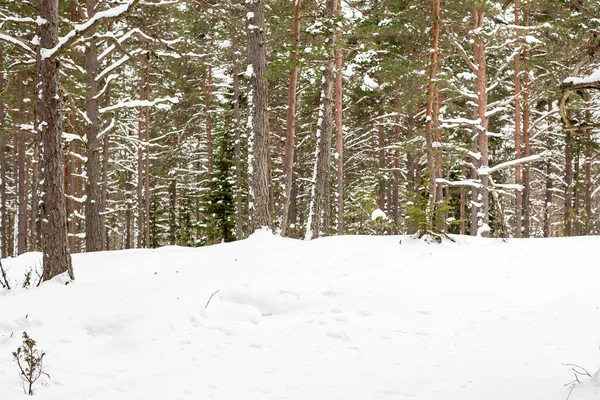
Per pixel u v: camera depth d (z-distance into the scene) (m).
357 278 8.80
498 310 7.36
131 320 6.73
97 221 15.65
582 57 4.48
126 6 8.52
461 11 15.56
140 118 28.22
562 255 10.45
